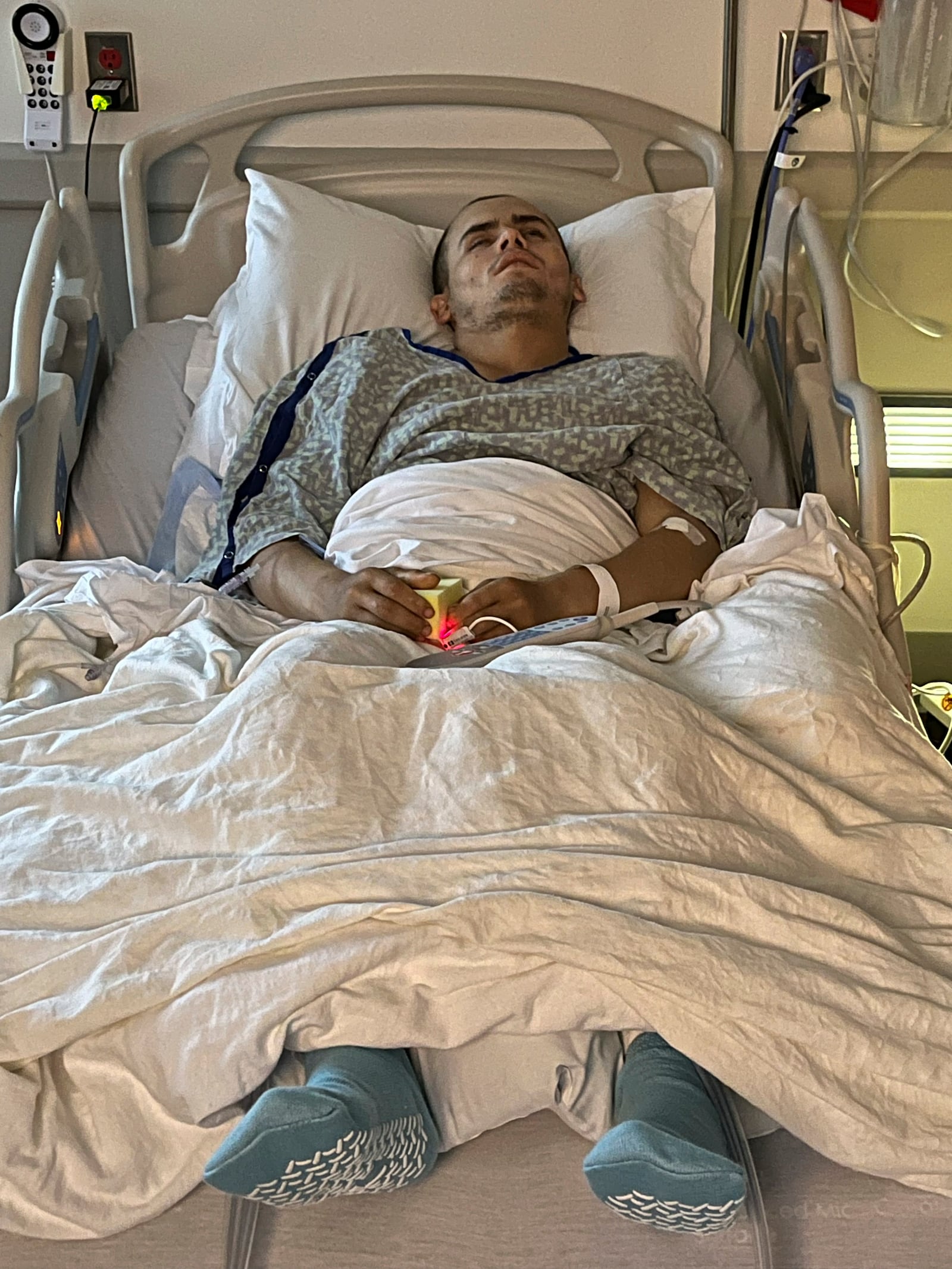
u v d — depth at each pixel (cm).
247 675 131
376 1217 93
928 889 114
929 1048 96
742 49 231
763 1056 95
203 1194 94
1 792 116
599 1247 91
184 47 231
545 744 113
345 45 232
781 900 103
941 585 255
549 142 239
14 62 232
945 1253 91
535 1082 98
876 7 226
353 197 234
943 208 238
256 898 101
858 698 131
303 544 169
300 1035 96
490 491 164
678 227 220
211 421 197
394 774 112
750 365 218
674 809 110
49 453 178
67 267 209
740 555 162
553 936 96
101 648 158
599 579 158
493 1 229
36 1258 90
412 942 97
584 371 193
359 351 189
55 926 105
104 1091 97
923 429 248
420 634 148
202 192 233
